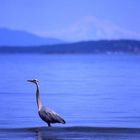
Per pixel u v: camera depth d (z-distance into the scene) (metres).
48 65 147.88
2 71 101.12
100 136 26.50
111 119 33.88
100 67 130.62
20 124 31.38
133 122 32.59
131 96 48.94
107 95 50.09
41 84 65.69
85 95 50.16
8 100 44.91
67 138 25.97
